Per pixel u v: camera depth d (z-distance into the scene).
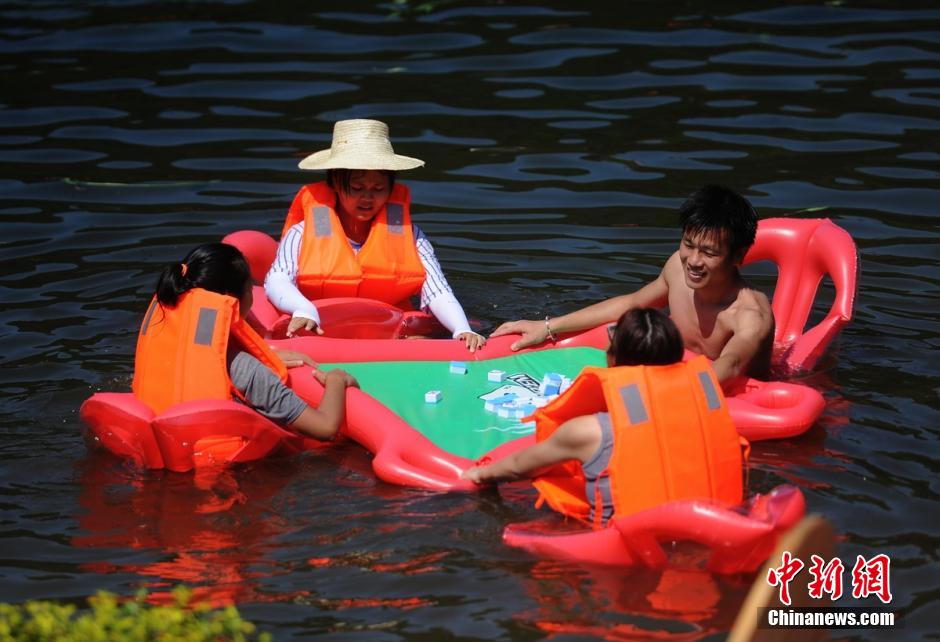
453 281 28.08
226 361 20.34
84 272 28.34
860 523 17.69
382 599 15.79
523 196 33.22
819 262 24.94
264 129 37.97
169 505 18.48
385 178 25.36
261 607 15.61
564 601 15.67
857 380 22.84
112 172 34.72
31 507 18.36
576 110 39.28
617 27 47.09
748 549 15.52
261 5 51.06
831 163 34.75
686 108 39.12
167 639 12.46
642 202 32.62
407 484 18.91
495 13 49.25
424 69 43.09
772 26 46.78
